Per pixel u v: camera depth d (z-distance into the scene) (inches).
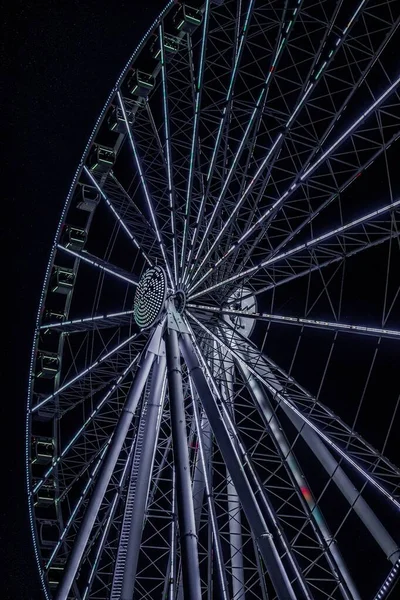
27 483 1210.6
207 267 1080.8
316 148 1019.3
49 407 1228.5
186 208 1081.4
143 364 1054.4
